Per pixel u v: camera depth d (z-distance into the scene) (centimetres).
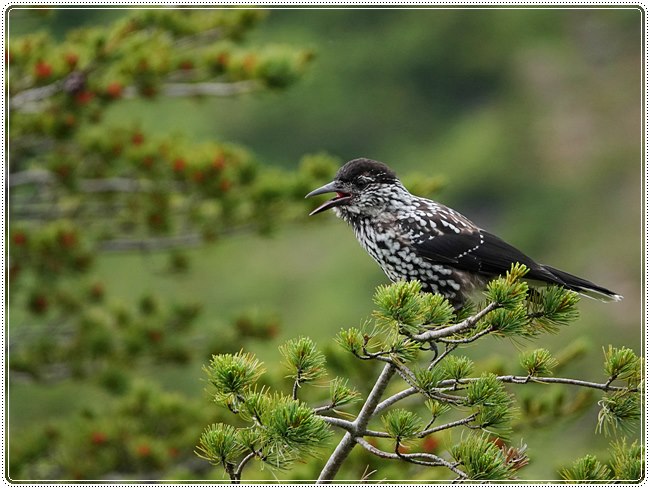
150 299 1675
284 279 3338
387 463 1168
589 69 4369
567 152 4116
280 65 1526
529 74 4391
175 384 2309
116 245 1653
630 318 2934
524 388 1252
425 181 1507
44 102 1495
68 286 1744
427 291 1079
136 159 1523
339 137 4297
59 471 1470
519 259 1048
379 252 1090
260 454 753
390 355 772
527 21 4497
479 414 774
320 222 1622
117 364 1584
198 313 1656
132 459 1448
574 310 787
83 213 1670
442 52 4406
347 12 4444
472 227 1074
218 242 1650
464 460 761
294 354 781
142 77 1460
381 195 1082
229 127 4066
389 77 4375
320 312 3278
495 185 4056
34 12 1484
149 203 1608
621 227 3781
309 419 738
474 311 959
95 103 1479
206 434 772
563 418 1238
